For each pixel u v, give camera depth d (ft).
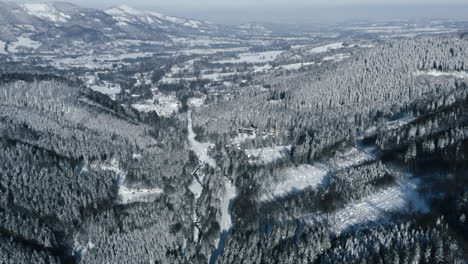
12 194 642.22
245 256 561.02
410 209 606.14
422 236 514.27
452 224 542.16
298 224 620.08
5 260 521.24
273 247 570.05
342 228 593.83
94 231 625.41
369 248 517.14
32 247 558.56
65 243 603.26
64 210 645.10
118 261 574.56
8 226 575.38
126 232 626.64
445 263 467.52
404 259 474.90
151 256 586.86
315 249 540.93
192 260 586.86
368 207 639.76
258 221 647.56
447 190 623.77
